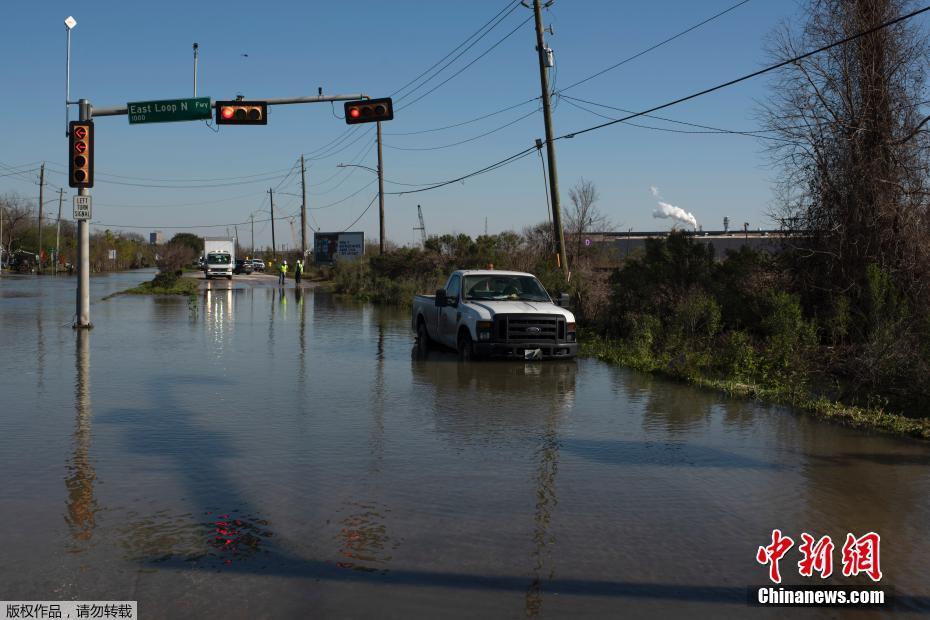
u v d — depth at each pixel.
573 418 9.86
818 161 16.47
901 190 15.58
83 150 20.66
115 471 7.12
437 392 11.72
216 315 27.09
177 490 6.57
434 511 6.09
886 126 15.97
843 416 10.02
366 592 4.60
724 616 4.37
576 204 41.19
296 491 6.58
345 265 57.09
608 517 6.01
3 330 20.53
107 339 18.67
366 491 6.60
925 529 5.85
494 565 5.03
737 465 7.62
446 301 15.94
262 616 4.27
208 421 9.39
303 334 20.64
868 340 13.07
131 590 4.59
